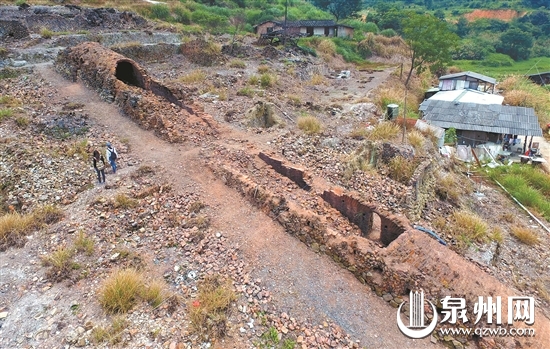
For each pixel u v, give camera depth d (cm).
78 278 909
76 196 1212
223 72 2747
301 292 925
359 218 1119
